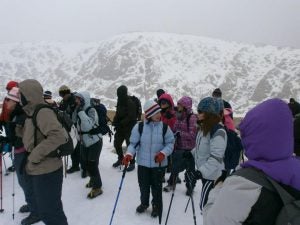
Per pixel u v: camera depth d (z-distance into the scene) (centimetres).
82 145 660
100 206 619
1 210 578
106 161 959
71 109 692
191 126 642
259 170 176
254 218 167
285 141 178
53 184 408
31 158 388
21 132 500
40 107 399
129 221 557
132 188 724
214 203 188
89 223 550
